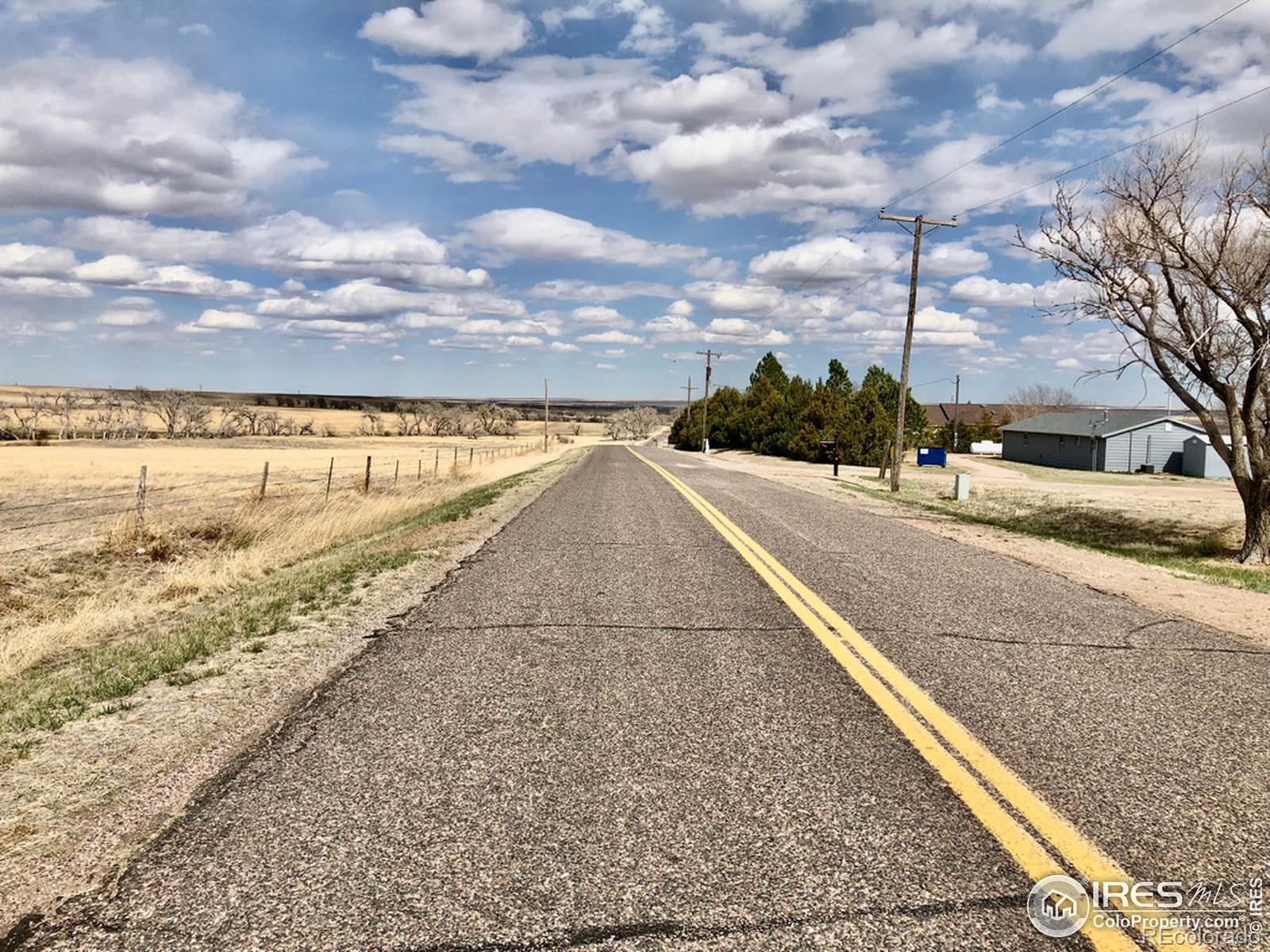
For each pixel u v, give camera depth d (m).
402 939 2.26
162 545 14.23
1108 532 17.81
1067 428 53.78
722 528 12.02
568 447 86.19
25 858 2.73
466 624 6.15
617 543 10.46
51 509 20.83
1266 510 12.90
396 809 3.06
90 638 7.60
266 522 16.17
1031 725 3.99
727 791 3.22
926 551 10.06
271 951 2.21
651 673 4.86
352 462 50.59
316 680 4.78
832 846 2.78
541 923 2.33
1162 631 6.05
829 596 7.15
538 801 3.13
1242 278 12.14
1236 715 4.16
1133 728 3.95
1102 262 13.33
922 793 3.20
